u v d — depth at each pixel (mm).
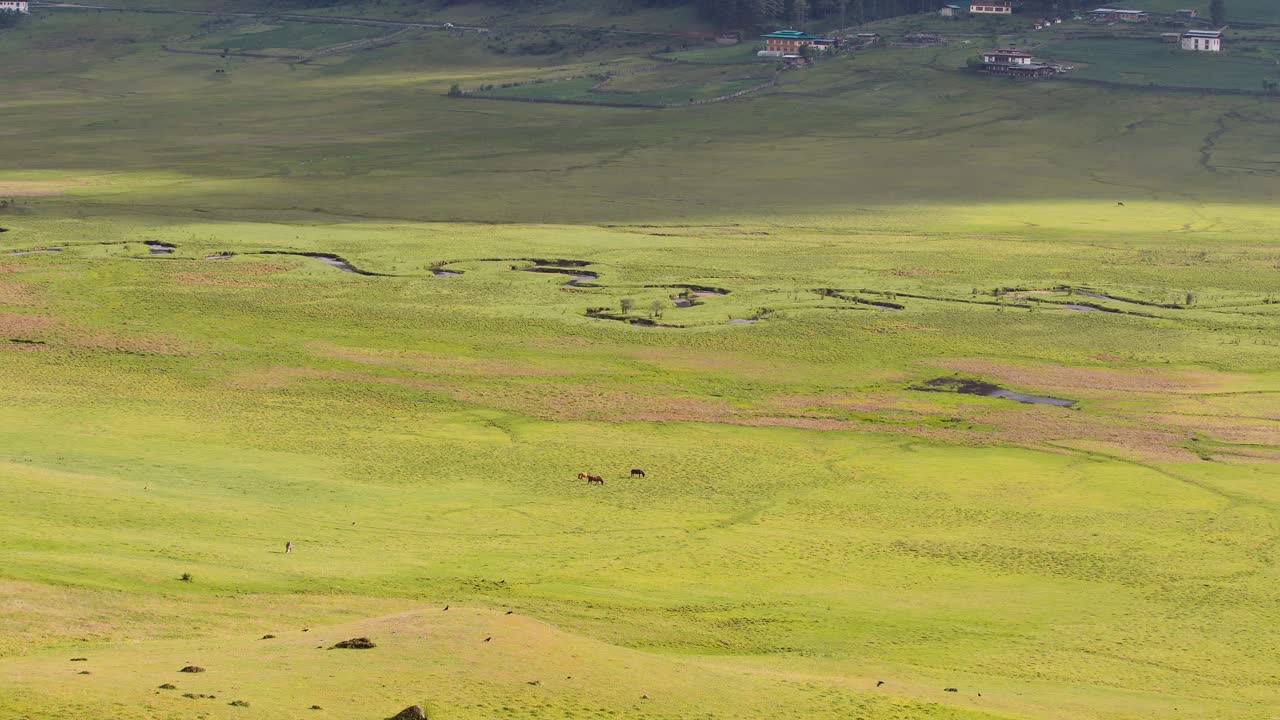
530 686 48719
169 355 138250
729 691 51938
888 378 134750
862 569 80188
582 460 105375
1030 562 82375
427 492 95312
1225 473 103625
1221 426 118000
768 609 71312
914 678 60250
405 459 104750
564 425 116562
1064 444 111875
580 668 51812
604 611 68312
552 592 71688
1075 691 59500
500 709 46188
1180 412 122812
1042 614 72625
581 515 90438
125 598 61875
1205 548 85688
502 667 50438
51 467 95500
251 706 43875
